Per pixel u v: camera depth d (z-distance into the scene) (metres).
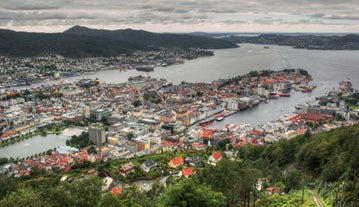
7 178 175.50
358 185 154.88
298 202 172.38
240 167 185.75
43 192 127.56
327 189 184.00
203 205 107.31
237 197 165.62
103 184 138.38
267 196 186.62
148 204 161.12
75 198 124.44
